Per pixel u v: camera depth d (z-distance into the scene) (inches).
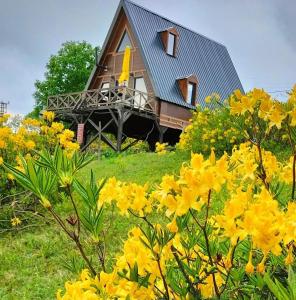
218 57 1055.0
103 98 786.2
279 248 47.1
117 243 202.2
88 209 65.4
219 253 64.5
